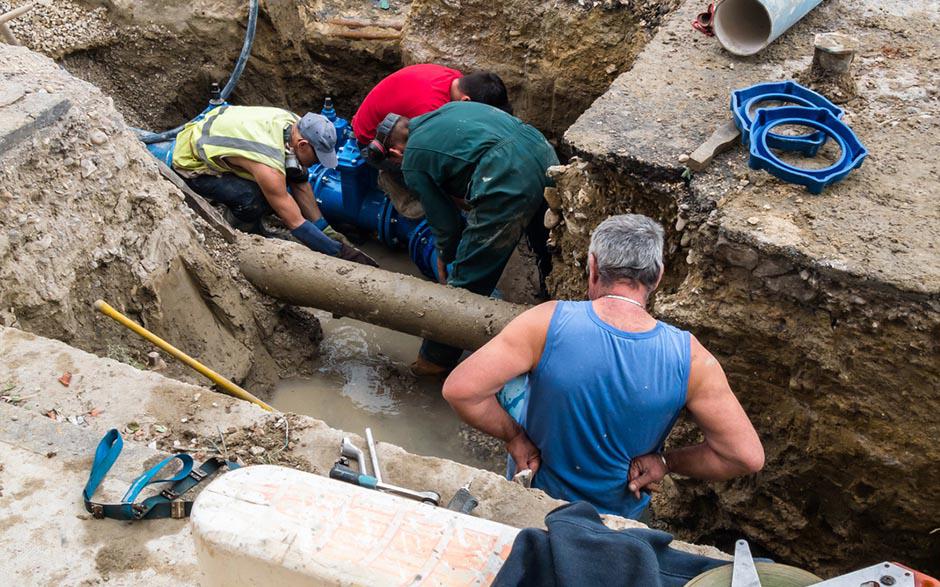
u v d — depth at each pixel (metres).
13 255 3.76
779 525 3.93
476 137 4.48
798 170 3.58
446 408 4.87
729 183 3.70
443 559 1.70
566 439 2.82
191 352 4.46
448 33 6.14
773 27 4.33
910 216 3.47
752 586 1.69
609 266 2.69
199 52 6.54
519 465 2.96
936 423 3.33
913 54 4.46
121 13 6.49
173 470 2.79
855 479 3.62
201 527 1.74
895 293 3.20
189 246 4.55
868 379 3.39
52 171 3.98
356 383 5.02
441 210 4.77
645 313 2.74
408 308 4.60
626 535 1.72
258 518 1.75
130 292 4.22
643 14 5.44
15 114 3.92
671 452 3.04
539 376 2.74
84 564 2.53
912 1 4.88
